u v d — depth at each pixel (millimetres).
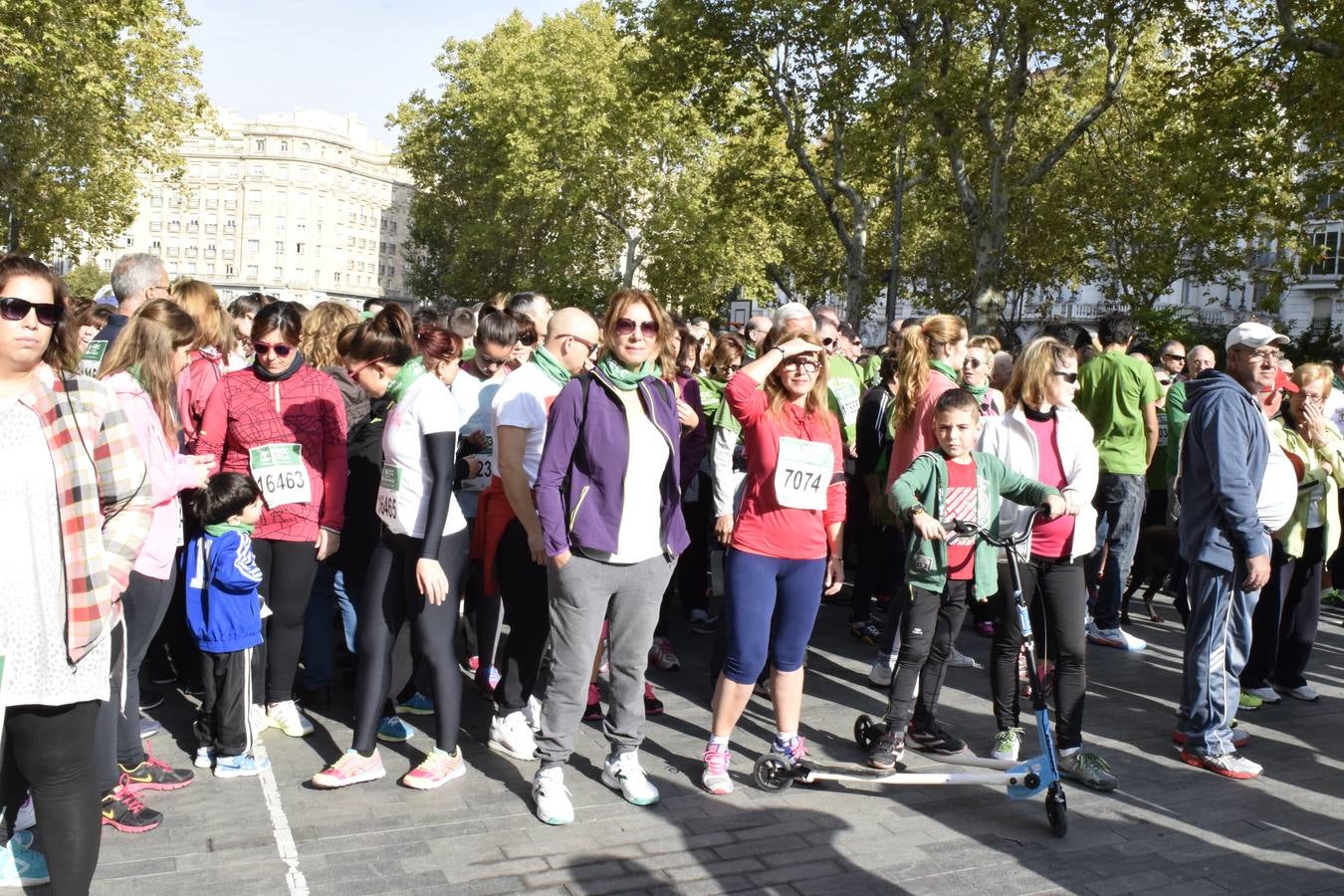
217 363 5344
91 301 6547
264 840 4016
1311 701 6465
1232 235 19938
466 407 5949
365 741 4609
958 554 4871
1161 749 5438
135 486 3162
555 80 43500
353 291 146000
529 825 4242
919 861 4066
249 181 135125
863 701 6121
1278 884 3996
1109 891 3889
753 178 32281
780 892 3779
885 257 41469
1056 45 22984
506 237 49188
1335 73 16734
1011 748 5078
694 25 28219
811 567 4629
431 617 4551
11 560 2914
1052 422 5168
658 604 4500
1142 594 9484
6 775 3182
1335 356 9117
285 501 4977
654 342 4336
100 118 28781
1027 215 31156
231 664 4582
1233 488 4934
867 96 25297
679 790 4680
